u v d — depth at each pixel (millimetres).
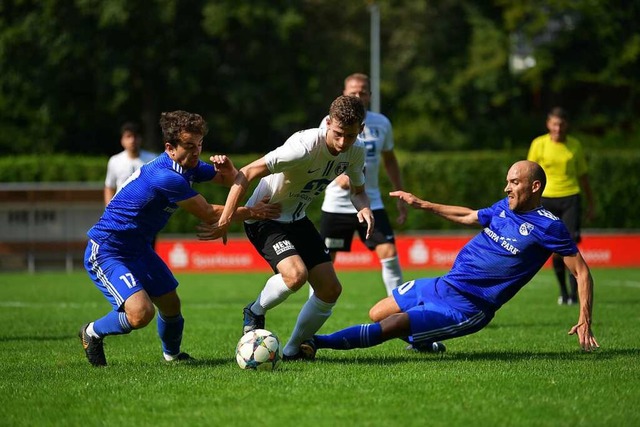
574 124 140875
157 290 25344
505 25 143000
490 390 20984
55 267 81312
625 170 89500
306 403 19797
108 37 117500
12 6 117062
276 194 25781
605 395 20531
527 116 144125
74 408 19734
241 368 24062
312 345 26125
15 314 43312
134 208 24609
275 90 127750
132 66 119500
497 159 91125
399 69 146500
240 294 56438
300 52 130500
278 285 25141
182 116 23984
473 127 143875
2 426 18344
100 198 80812
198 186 86812
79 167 89312
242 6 117000
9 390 21812
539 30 136875
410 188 91000
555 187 45719
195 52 119750
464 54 147500
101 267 24828
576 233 45875
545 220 24719
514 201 24969
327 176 25516
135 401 20203
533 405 19516
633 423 18172
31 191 80188
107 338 33438
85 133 135500
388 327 25281
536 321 38344
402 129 143250
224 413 18938
